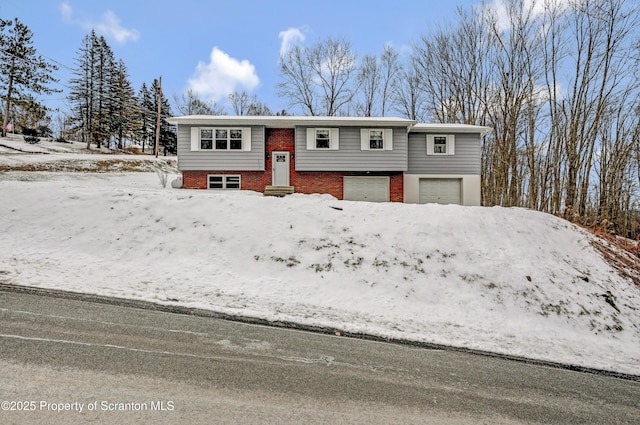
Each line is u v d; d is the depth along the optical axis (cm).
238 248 804
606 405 362
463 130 1855
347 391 332
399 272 756
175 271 699
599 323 648
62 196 962
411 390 347
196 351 390
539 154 2088
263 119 1769
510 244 858
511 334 574
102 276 641
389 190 1822
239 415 276
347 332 502
